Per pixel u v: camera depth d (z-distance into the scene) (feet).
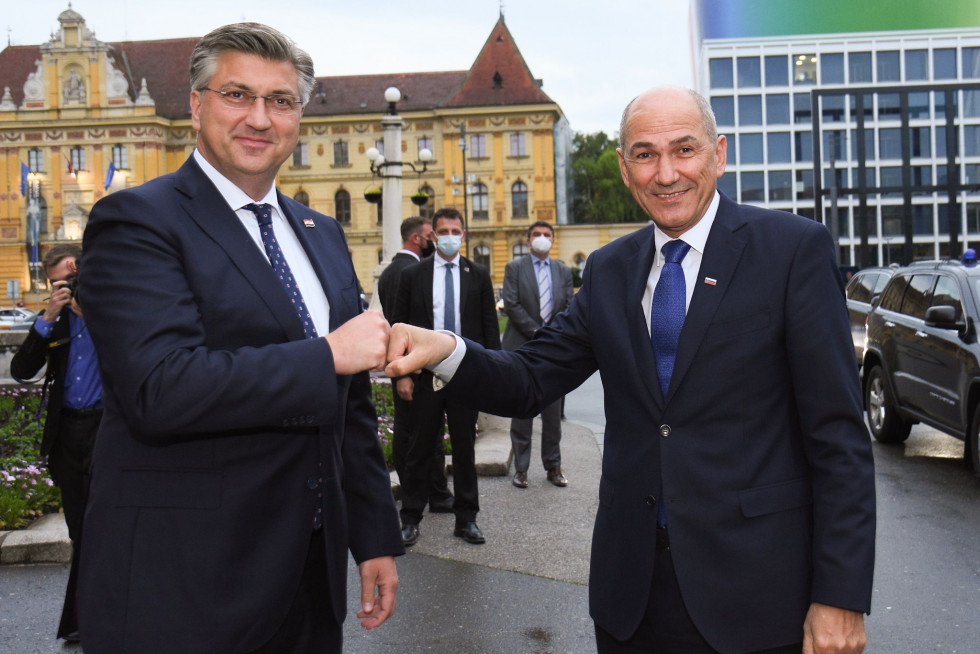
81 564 5.92
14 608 13.47
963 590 14.49
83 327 13.48
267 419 5.52
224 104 6.34
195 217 6.08
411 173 196.24
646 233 7.31
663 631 6.64
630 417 6.88
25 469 20.04
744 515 6.40
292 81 6.53
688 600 6.37
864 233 68.18
